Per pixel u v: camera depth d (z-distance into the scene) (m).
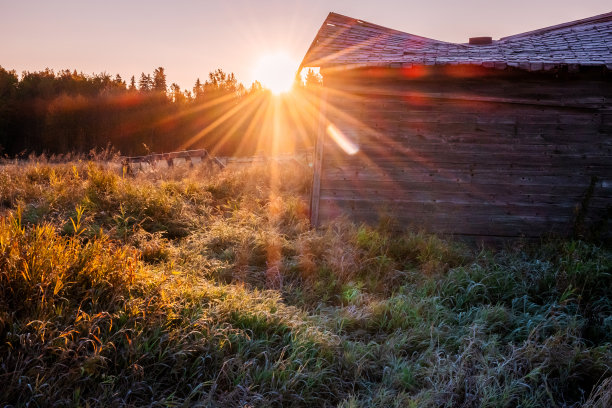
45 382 2.54
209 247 5.95
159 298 3.57
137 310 3.27
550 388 3.40
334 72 7.04
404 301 4.51
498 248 7.14
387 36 8.96
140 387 2.71
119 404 2.54
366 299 4.68
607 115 6.83
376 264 5.76
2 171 9.34
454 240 7.22
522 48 7.69
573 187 6.99
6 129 51.53
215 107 60.09
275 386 2.99
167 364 3.01
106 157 12.27
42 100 54.97
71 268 3.55
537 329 3.89
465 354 3.48
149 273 4.08
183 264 5.08
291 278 5.24
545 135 6.99
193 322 3.35
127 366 2.85
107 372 2.82
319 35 8.56
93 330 2.99
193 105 61.78
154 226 6.62
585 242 6.70
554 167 7.00
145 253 5.17
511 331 4.19
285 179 11.41
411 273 5.52
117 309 3.31
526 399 3.17
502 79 6.95
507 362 3.38
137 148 54.78
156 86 94.00
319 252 5.93
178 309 3.56
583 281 5.03
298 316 4.03
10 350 2.66
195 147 56.41
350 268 5.48
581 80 6.82
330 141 7.40
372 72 6.98
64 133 51.47
